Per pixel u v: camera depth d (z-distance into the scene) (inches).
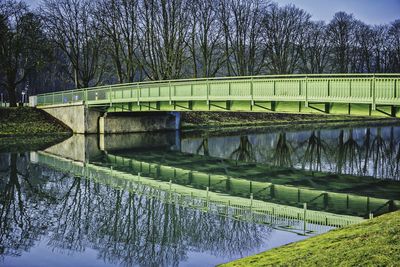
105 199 878.4
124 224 709.3
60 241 630.5
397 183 995.9
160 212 767.7
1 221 733.3
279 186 977.5
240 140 1859.0
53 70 3142.2
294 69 3385.8
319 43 3444.9
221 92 1255.5
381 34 3634.4
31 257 571.2
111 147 1664.6
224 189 950.4
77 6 2326.5
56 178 1095.0
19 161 1326.3
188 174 1152.8
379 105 923.4
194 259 537.3
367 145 1667.1
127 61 2300.7
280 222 658.2
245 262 448.5
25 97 3014.3
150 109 1606.8
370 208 748.6
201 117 2487.7
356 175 1101.7
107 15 2263.8
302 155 1465.3
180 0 2244.1
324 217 652.7
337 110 1015.0
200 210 768.9
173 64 2267.5
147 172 1188.5
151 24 2266.2
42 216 762.8
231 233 625.0
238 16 2694.4
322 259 395.2
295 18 3161.9
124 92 1691.7
